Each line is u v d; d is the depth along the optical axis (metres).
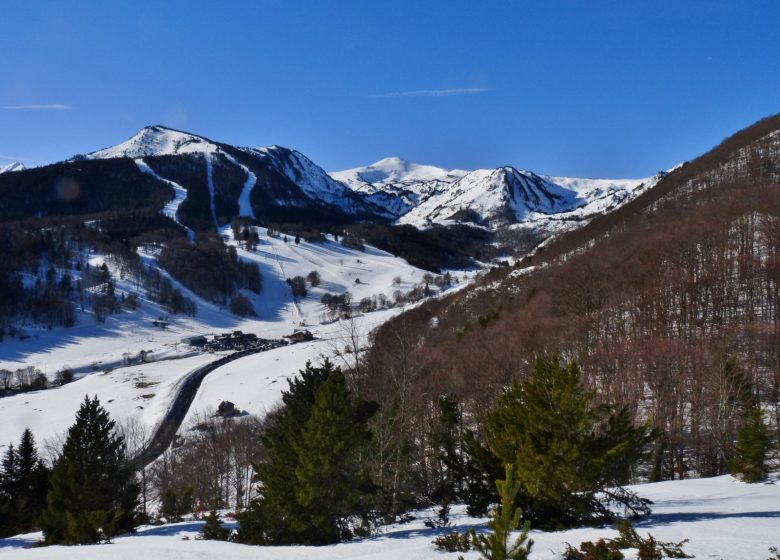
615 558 11.03
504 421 16.88
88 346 148.25
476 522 18.42
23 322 156.25
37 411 88.62
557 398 15.80
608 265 69.12
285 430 21.06
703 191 98.19
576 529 15.23
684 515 15.89
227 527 25.11
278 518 19.28
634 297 56.41
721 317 51.06
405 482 24.34
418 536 17.33
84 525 23.91
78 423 28.05
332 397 19.14
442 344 54.34
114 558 16.80
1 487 36.94
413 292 188.38
